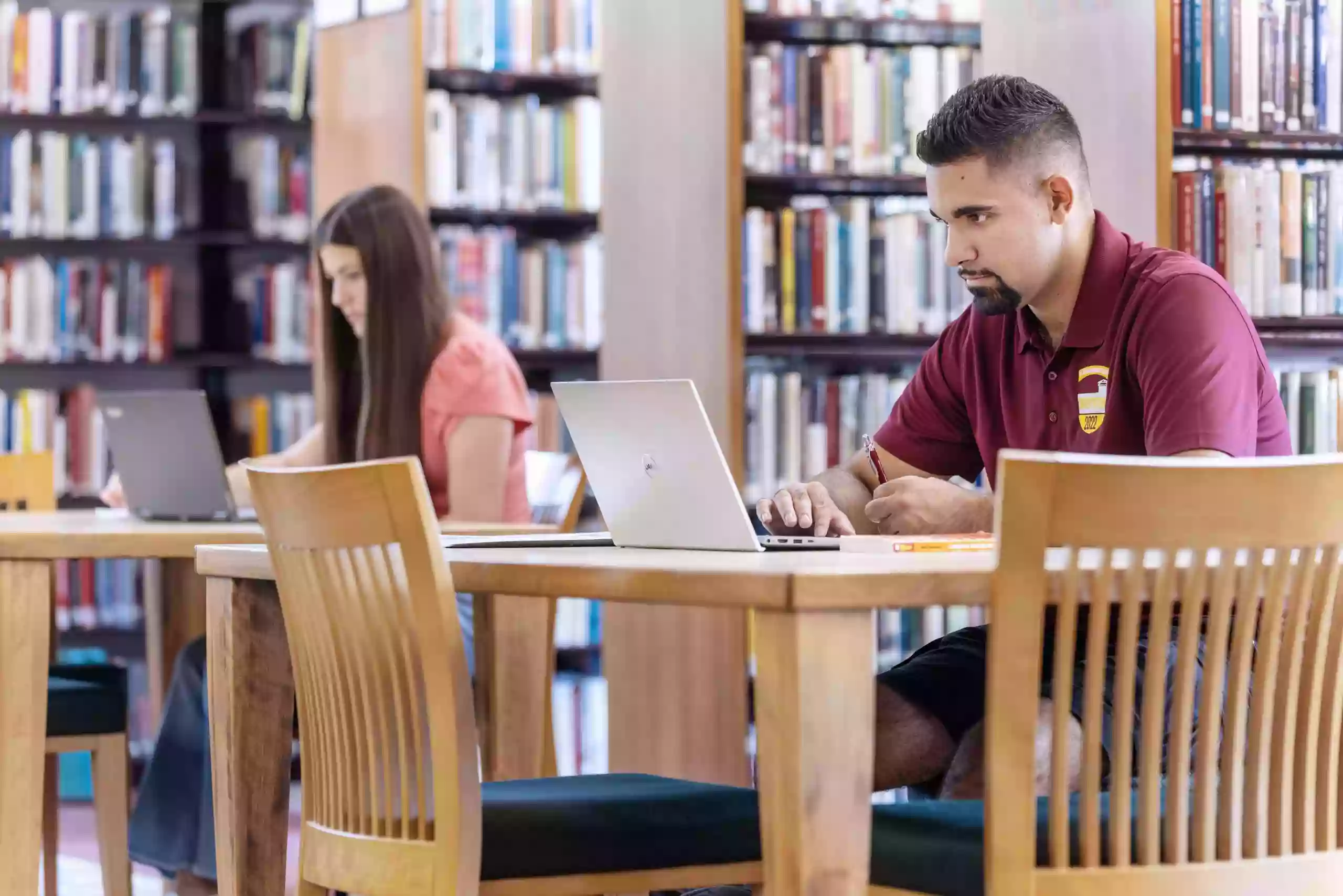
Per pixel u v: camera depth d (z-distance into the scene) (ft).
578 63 18.57
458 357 12.82
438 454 12.85
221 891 8.32
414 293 12.72
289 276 20.08
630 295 16.70
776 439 16.10
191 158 20.61
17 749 10.34
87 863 16.16
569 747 18.62
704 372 15.69
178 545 10.39
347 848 7.12
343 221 12.59
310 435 15.29
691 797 7.14
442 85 18.84
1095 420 8.75
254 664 8.24
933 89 16.03
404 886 6.79
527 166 18.62
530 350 18.70
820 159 15.81
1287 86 14.87
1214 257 14.66
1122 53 14.33
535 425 18.92
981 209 8.48
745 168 15.69
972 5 16.21
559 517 12.48
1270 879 5.92
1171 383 8.07
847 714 5.70
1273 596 5.82
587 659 19.40
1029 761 5.66
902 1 16.03
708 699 15.49
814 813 5.65
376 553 6.93
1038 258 8.56
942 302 16.08
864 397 16.28
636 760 16.57
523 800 7.00
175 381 20.63
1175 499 5.59
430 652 6.56
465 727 6.57
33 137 19.88
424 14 18.26
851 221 15.97
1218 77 14.76
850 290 15.97
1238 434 7.92
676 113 16.01
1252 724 5.91
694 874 6.94
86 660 19.11
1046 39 14.96
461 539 8.16
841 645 5.69
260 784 8.25
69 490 19.75
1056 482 5.53
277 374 21.01
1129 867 5.82
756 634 5.83
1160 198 14.07
